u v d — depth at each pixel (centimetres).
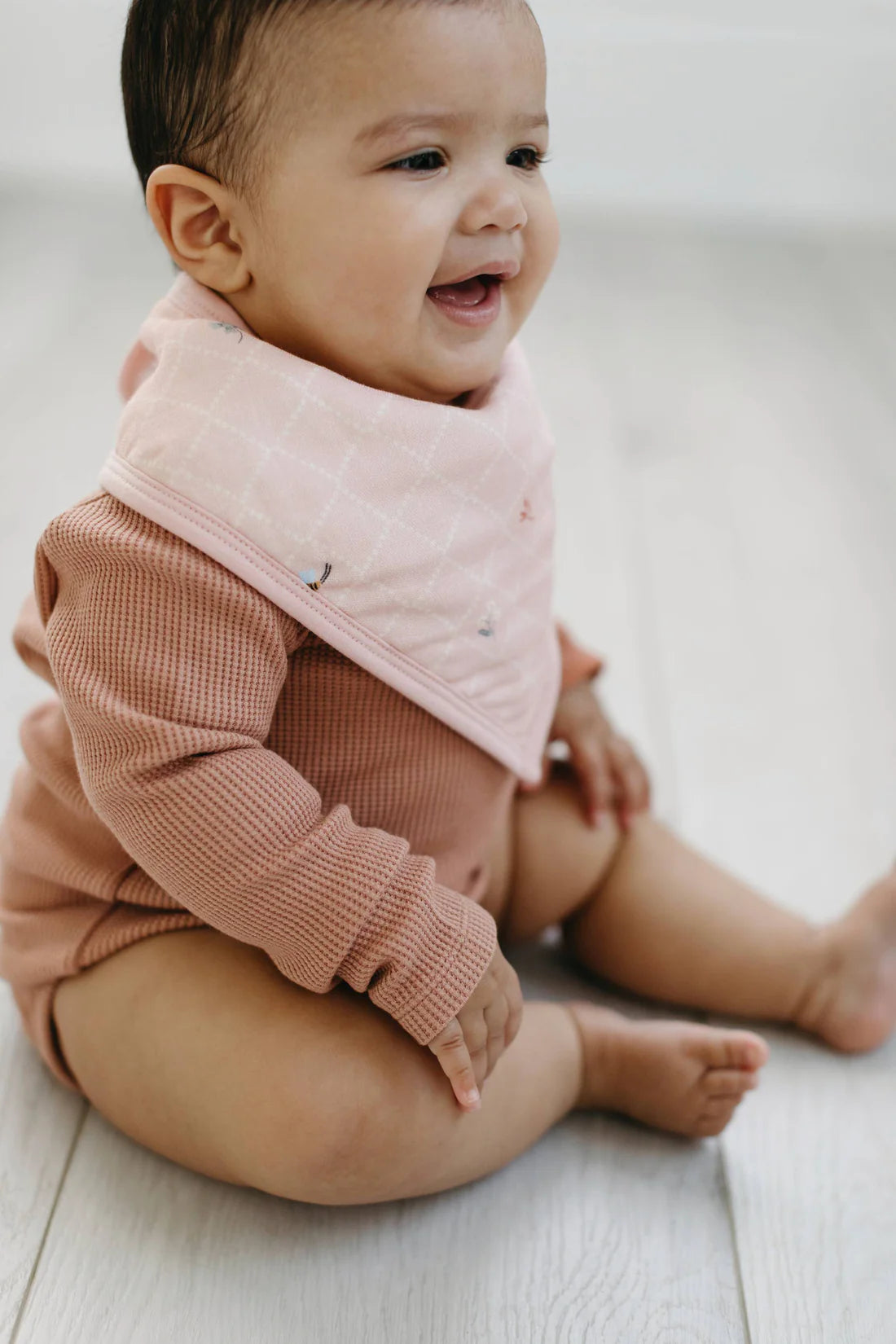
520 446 88
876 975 103
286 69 77
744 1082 92
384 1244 85
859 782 134
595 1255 85
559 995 109
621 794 110
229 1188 89
